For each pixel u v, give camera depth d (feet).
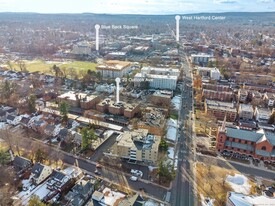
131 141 402.52
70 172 358.84
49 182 331.16
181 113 564.30
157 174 356.38
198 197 319.06
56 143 435.53
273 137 402.31
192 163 387.14
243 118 547.90
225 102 598.75
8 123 495.00
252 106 586.86
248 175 363.15
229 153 413.39
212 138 459.32
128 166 379.96
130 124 511.81
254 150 401.90
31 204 275.18
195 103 617.21
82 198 302.04
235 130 416.67
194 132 481.46
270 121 520.01
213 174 363.15
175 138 459.32
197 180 350.02
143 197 316.81
